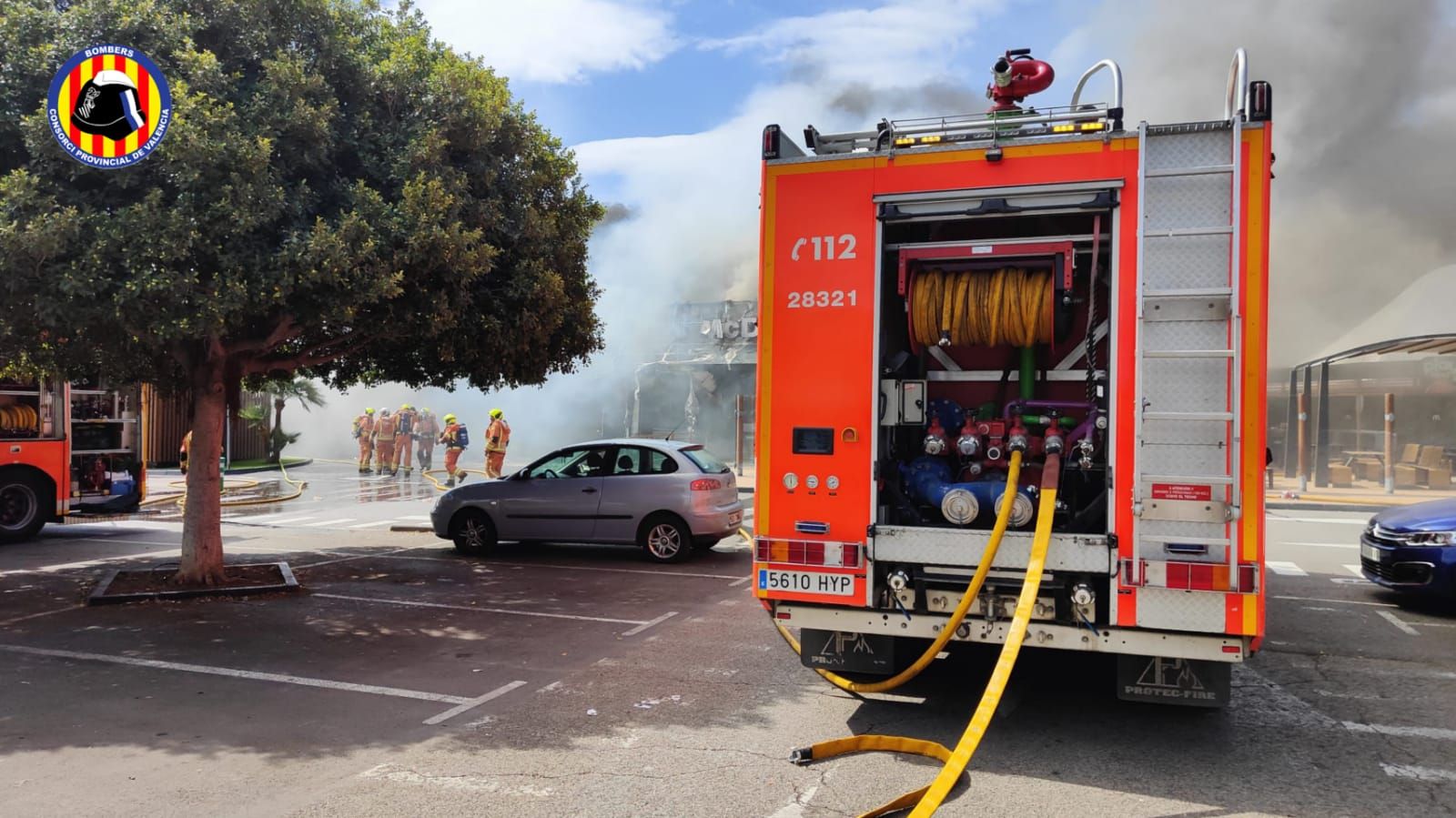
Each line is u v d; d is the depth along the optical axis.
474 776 4.45
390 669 6.39
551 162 9.66
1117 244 4.44
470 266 8.04
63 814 4.01
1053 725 5.18
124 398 14.14
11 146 7.05
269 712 5.45
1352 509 16.66
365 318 8.39
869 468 4.88
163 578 9.41
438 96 8.45
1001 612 4.70
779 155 5.07
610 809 4.07
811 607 5.03
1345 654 6.80
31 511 12.85
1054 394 5.57
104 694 5.77
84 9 7.05
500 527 11.49
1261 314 4.20
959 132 4.88
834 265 4.95
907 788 4.29
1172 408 4.33
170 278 6.72
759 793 4.24
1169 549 4.33
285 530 14.76
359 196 7.69
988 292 4.98
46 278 6.71
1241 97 4.34
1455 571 7.88
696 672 6.31
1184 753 4.74
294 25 8.07
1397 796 4.21
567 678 6.18
